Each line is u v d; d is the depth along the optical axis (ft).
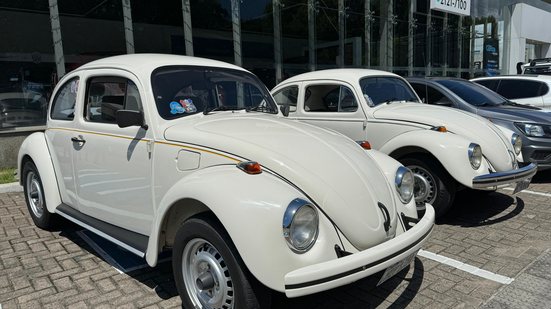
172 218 10.43
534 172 17.15
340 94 19.98
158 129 11.28
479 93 25.13
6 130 27.12
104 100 13.07
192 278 10.02
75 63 29.96
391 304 11.08
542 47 86.63
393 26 52.39
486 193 20.99
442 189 16.40
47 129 15.94
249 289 8.68
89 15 30.14
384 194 10.39
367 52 49.85
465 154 15.75
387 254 8.84
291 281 8.04
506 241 15.03
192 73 12.81
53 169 15.51
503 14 72.49
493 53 71.10
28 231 16.71
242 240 8.34
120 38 31.60
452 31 61.87
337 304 11.10
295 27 42.16
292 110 21.47
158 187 11.20
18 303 11.34
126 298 11.50
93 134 13.12
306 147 10.36
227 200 8.66
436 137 16.43
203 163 10.27
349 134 19.43
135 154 11.71
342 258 8.41
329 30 45.47
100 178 13.02
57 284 12.35
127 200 12.21
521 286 11.84
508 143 17.60
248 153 9.87
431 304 11.04
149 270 13.19
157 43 33.53
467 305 10.95
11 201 20.85
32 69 28.30
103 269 13.29
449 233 15.88
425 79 25.22
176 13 34.12
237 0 37.14
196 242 9.68
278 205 8.43
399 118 17.97
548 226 16.42
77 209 14.61
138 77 11.91
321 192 9.31
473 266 13.15
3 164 26.48
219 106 12.94
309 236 8.64
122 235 12.19
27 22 27.89
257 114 13.28
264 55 39.93
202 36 35.65
